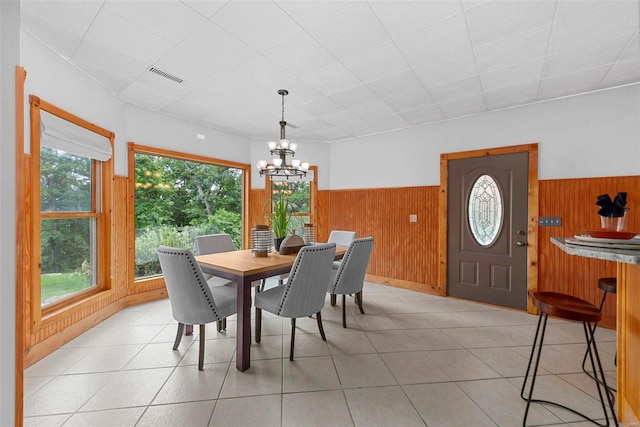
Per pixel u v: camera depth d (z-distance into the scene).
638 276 1.42
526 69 2.50
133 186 3.35
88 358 2.18
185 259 1.94
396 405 1.69
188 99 3.20
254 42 2.13
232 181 4.68
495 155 3.47
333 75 2.64
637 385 1.42
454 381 1.93
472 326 2.84
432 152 3.99
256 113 3.63
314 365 2.11
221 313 2.12
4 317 0.74
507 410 1.65
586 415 1.61
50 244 2.41
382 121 3.92
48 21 1.91
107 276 2.99
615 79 2.65
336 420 1.56
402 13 1.81
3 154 0.74
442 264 3.87
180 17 1.86
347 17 1.85
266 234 2.72
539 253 3.18
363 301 3.64
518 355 2.28
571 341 2.53
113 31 2.01
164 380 1.90
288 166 3.10
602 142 2.86
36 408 1.62
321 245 2.23
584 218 2.94
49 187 2.38
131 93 3.04
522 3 1.72
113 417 1.56
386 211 4.44
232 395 1.76
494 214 3.49
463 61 2.38
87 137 2.62
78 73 2.54
